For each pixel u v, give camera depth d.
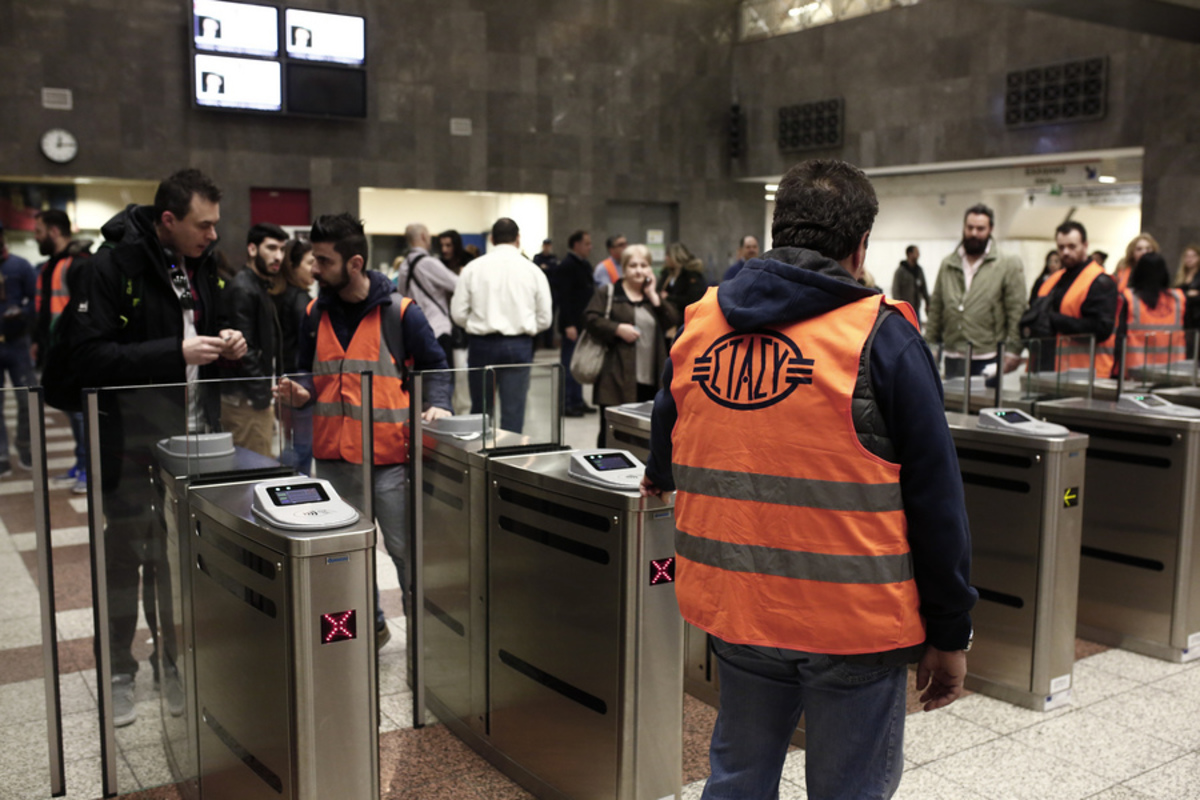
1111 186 15.30
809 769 1.83
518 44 16.16
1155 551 4.03
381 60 15.13
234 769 2.51
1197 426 3.85
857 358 1.64
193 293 3.27
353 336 3.44
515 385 3.11
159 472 2.71
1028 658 3.48
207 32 13.65
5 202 13.26
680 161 17.80
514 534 2.90
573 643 2.69
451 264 8.68
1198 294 7.79
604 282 10.13
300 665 2.18
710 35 17.78
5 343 7.18
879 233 18.67
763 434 1.71
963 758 3.07
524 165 16.42
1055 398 4.54
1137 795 2.84
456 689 3.26
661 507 2.49
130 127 13.58
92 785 2.87
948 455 1.64
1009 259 5.93
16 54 12.87
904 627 1.68
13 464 2.64
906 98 15.64
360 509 3.01
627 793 2.56
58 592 4.50
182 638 2.76
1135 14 8.70
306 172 14.77
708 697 3.55
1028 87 14.20
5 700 2.79
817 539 1.67
